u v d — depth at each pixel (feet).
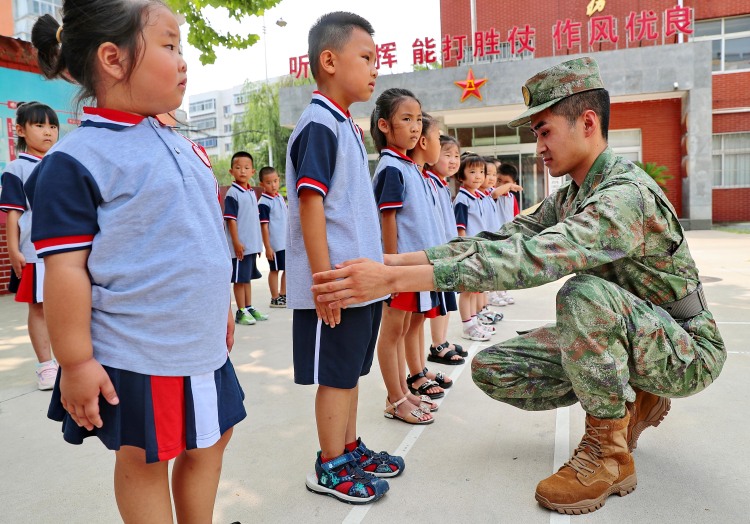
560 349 6.47
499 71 39.91
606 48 46.88
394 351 8.45
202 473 4.66
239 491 6.43
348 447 6.90
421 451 7.45
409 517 5.84
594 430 6.07
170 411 4.14
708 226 42.42
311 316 6.33
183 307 4.16
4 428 8.59
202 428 4.27
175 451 4.16
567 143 6.23
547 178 46.80
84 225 3.82
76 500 6.33
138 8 4.07
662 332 5.92
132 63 4.05
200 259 4.25
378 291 4.98
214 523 5.75
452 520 5.77
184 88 4.38
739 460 6.84
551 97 6.19
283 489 6.47
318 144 6.05
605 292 5.76
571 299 5.82
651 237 5.98
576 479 5.95
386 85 41.70
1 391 10.46
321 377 6.25
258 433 8.11
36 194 3.78
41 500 6.33
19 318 17.61
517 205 22.45
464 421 8.48
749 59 47.73
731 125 48.52
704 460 6.89
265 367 11.62
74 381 3.84
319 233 5.96
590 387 5.84
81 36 4.08
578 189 6.66
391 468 6.70
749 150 48.62
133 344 4.02
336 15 6.48
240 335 14.83
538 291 20.86
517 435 7.89
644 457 7.02
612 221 5.45
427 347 13.03
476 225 14.92
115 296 3.96
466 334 13.80
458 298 14.64
